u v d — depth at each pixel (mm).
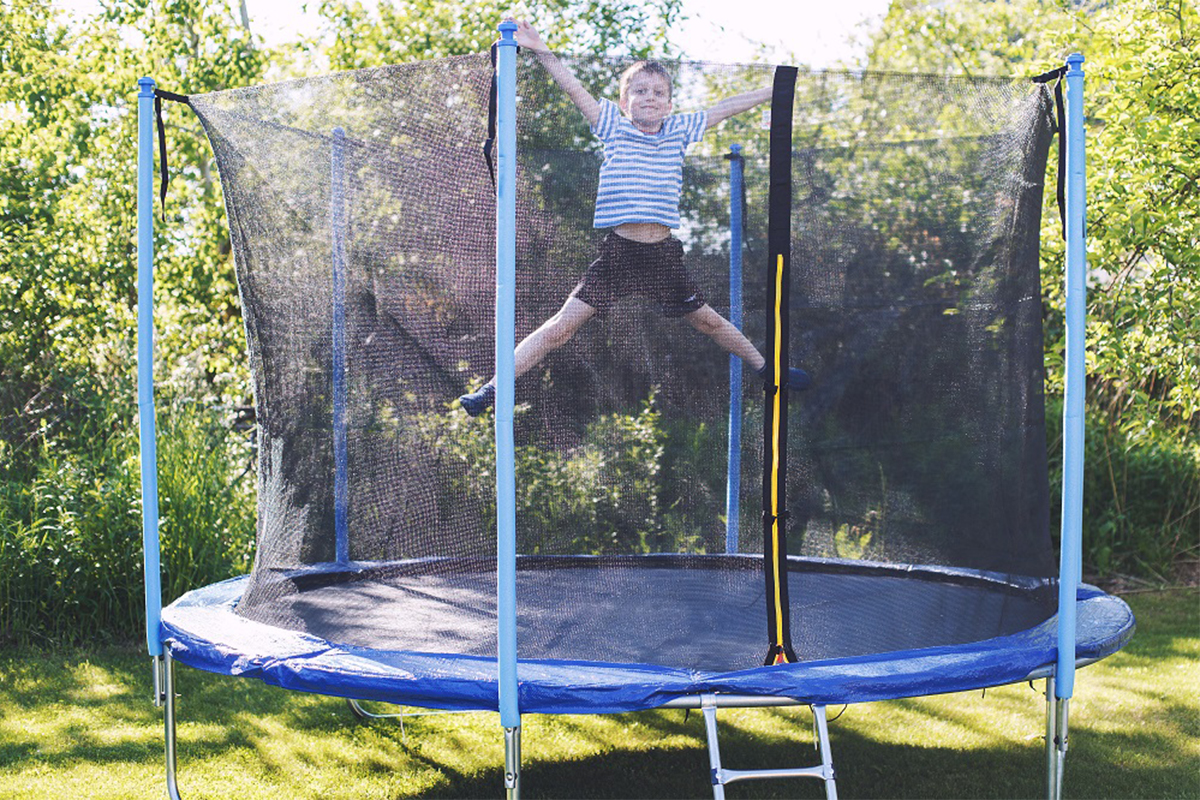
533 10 7074
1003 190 2623
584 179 2451
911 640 2562
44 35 6570
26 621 4621
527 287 2482
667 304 2475
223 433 5598
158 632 2875
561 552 2523
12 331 5773
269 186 2771
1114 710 3766
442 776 3289
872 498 2578
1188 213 4777
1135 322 5078
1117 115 4832
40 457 5285
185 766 3314
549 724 3807
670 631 2455
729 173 2459
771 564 2418
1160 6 4910
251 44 7074
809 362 2531
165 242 6559
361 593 2682
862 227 2543
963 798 3066
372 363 2693
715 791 2227
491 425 2564
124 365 5781
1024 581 2758
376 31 6922
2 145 6113
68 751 3424
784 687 2268
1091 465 5879
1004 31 6527
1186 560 5902
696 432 2484
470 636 2512
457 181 2533
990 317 2662
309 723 3754
